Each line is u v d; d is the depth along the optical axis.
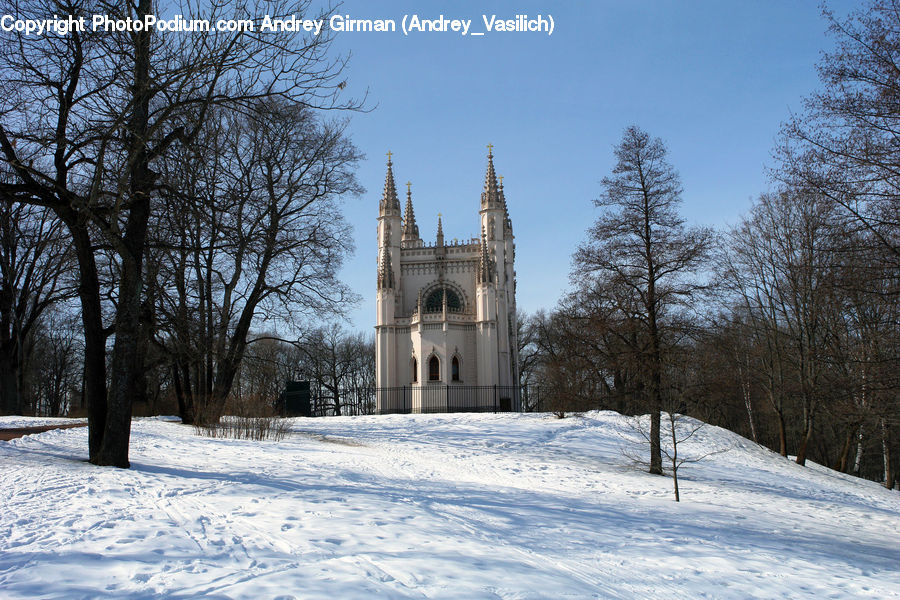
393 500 13.10
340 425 36.75
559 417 38.31
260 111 17.19
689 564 9.67
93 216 15.29
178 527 9.92
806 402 37.19
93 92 16.27
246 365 38.94
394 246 67.75
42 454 18.11
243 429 28.48
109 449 16.42
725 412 52.56
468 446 28.78
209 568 7.68
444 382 61.25
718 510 16.67
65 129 16.31
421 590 7.05
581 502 16.11
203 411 30.19
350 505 12.08
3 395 36.41
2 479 13.95
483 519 11.90
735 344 42.84
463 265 67.12
